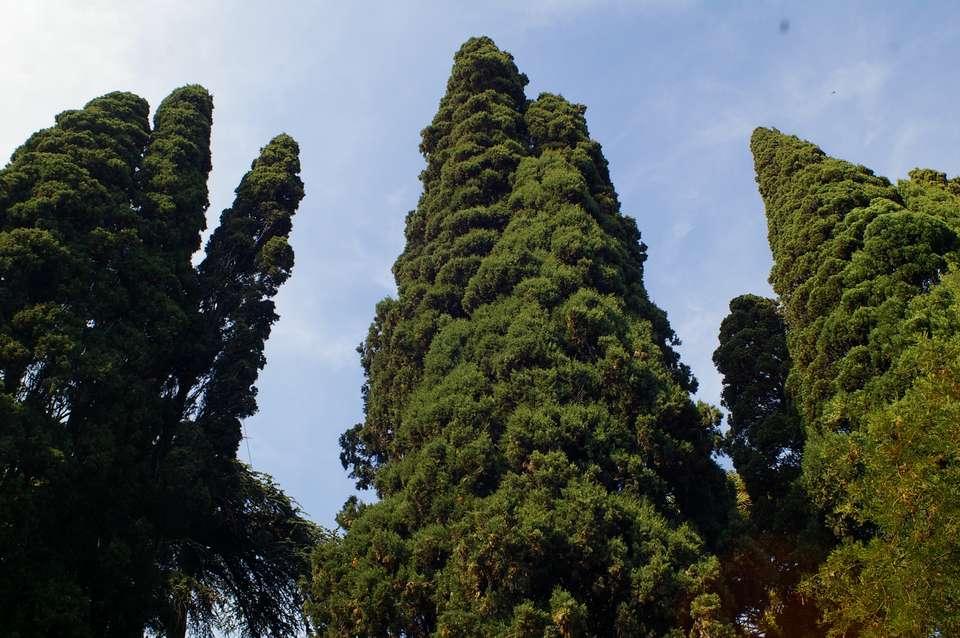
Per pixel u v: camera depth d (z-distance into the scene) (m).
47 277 22.38
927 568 14.37
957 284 21.92
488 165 30.86
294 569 26.36
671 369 24.86
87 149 26.34
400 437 23.23
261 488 27.19
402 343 25.89
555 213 27.48
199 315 26.88
